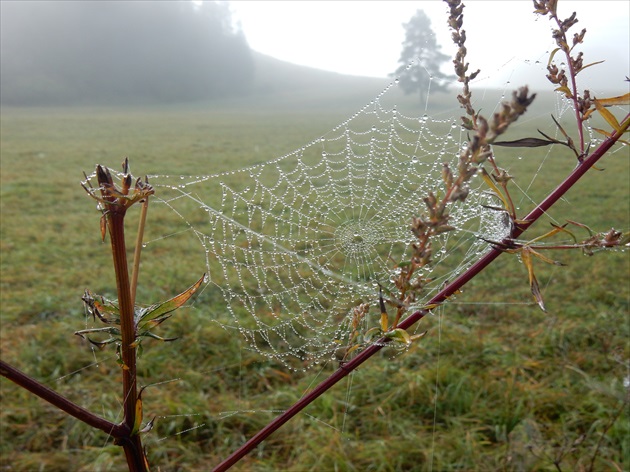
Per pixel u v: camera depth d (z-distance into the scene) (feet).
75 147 79.92
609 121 2.78
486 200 7.10
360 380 16.66
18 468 13.47
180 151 75.46
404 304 2.62
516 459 12.46
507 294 22.56
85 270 25.80
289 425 15.11
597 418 14.14
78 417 2.66
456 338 18.65
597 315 19.99
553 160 45.60
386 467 13.58
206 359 18.08
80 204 40.65
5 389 15.99
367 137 43.55
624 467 12.33
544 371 16.96
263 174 45.78
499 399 15.64
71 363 17.58
